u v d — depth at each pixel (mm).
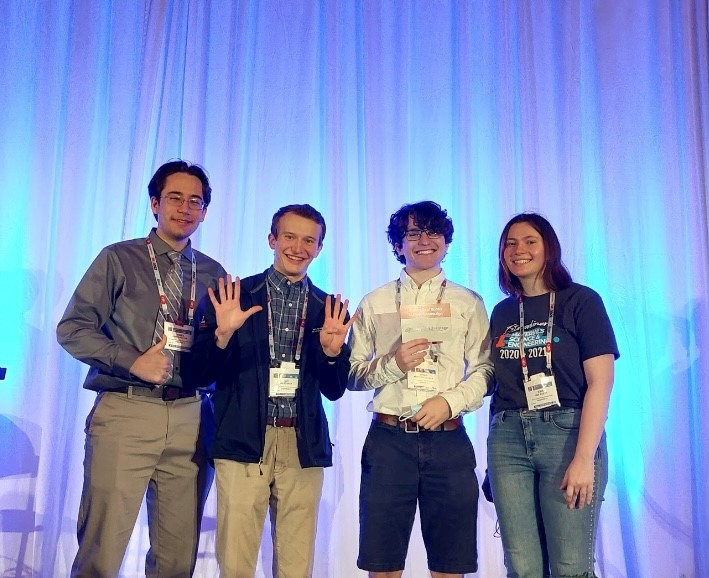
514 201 3281
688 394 3143
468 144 3303
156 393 2420
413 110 3445
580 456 2150
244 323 2402
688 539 3049
